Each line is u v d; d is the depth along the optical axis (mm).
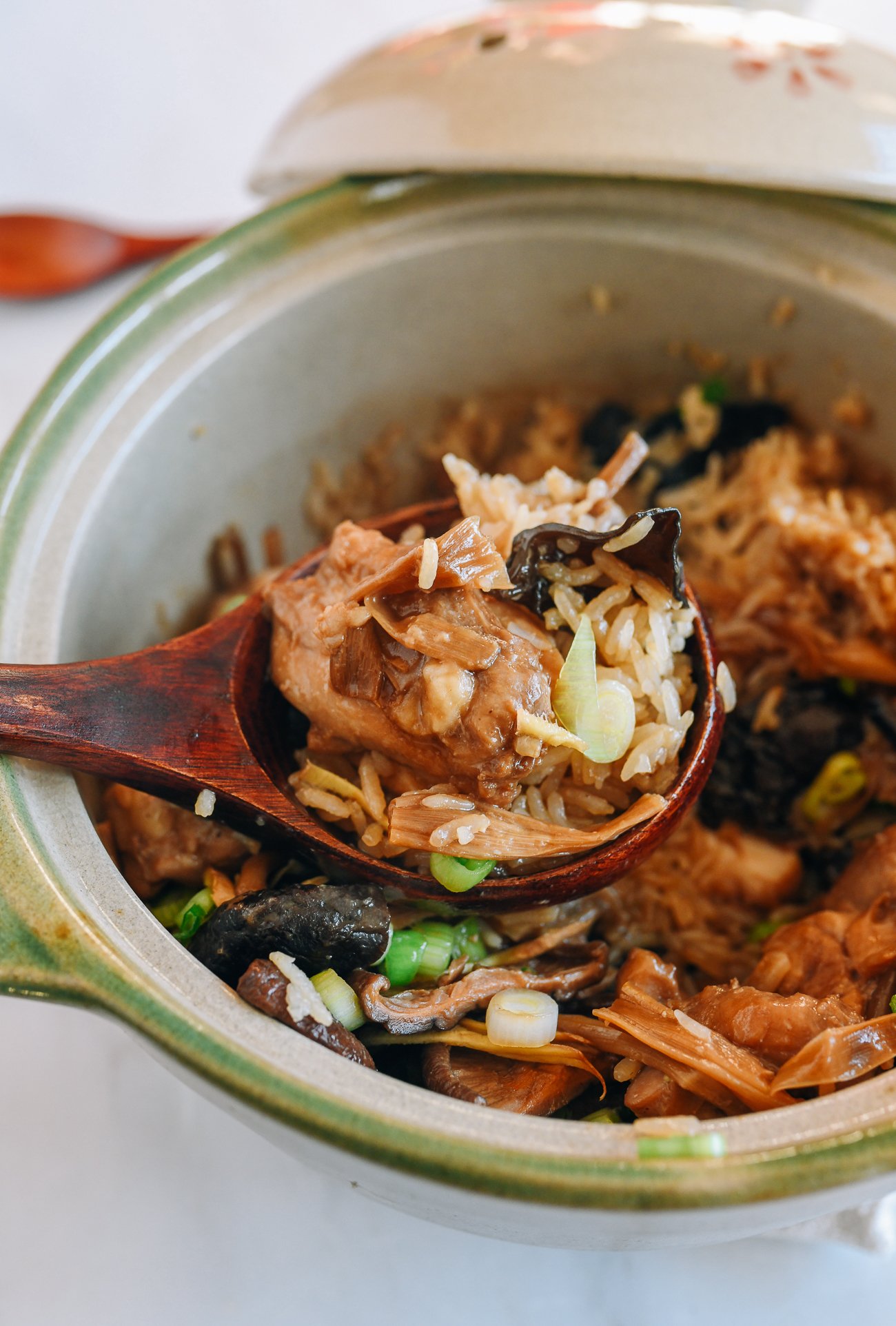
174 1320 321
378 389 398
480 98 350
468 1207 260
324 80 388
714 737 314
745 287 375
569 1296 323
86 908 280
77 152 523
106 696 304
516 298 388
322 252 371
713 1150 255
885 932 315
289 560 410
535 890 299
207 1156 337
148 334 356
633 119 342
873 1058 287
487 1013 304
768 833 366
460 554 295
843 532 363
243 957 299
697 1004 310
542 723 290
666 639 308
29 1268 325
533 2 382
